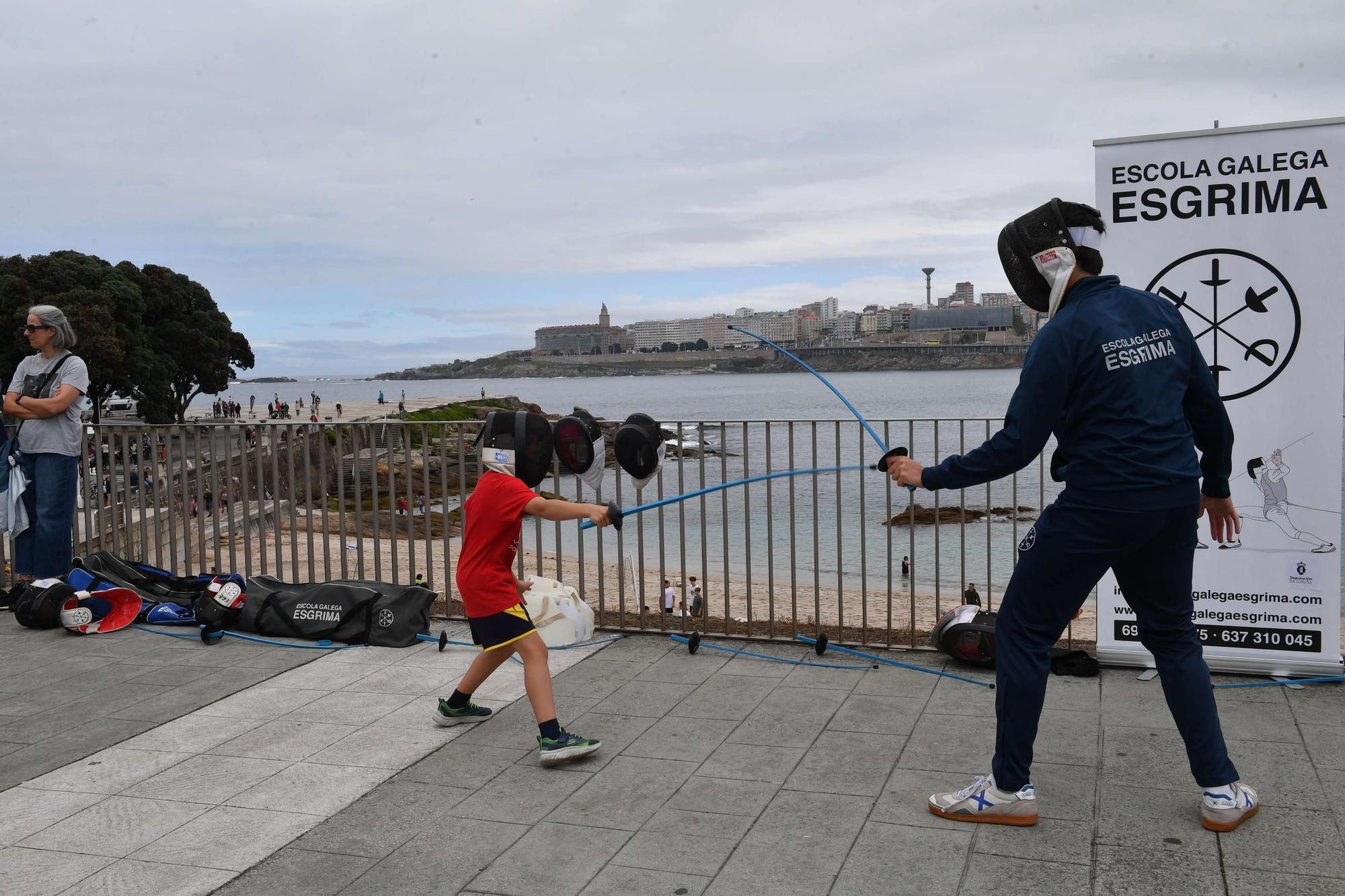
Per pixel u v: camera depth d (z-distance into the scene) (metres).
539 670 4.23
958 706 4.66
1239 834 3.28
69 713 4.95
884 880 3.08
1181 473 3.21
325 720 4.79
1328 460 4.66
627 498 30.27
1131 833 3.33
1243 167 4.67
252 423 6.93
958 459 3.41
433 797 3.86
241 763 4.27
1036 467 34.88
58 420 6.84
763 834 3.43
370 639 6.05
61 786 4.07
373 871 3.29
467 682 4.59
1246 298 4.71
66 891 3.21
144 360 43.38
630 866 3.24
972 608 5.41
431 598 6.17
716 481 37.41
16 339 38.59
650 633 6.08
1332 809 3.43
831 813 3.57
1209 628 4.90
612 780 3.96
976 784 3.49
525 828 3.56
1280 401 4.70
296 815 3.74
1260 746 4.01
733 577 18.70
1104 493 3.21
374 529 6.64
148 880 3.27
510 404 94.25
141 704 5.07
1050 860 3.17
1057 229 3.42
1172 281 4.81
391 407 90.44
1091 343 3.23
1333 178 4.55
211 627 6.20
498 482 4.31
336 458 6.70
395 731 4.61
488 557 4.33
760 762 4.08
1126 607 5.02
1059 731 4.28
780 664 5.45
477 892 3.12
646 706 4.83
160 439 7.24
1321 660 4.74
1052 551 3.32
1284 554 4.75
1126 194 4.85
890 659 5.43
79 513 8.33
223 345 50.19
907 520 26.75
